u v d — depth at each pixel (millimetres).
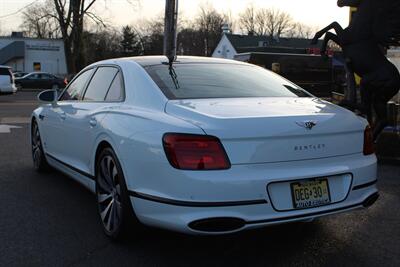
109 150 4195
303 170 3572
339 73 24203
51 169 6848
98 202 4480
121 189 3930
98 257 3930
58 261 3857
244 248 4125
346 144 3850
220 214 3312
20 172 6969
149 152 3576
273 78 4910
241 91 4328
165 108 3855
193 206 3316
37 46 56875
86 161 4848
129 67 4602
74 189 6016
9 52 56312
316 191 3629
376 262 3873
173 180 3389
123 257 3924
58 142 5785
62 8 43844
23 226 4664
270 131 3473
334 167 3723
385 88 7996
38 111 6656
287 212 3488
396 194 5953
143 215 3684
